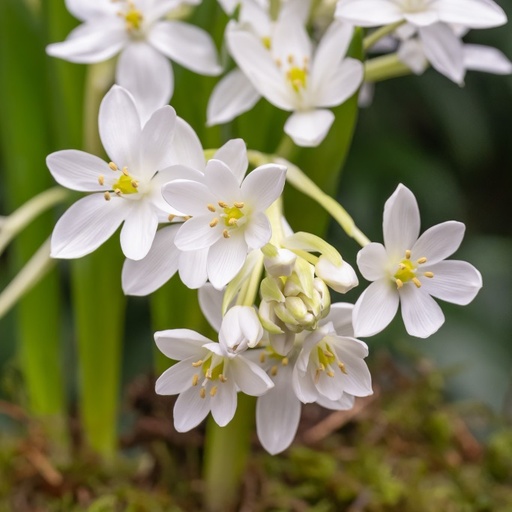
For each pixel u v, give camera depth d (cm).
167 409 41
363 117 79
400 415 45
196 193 29
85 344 41
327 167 35
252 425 39
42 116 40
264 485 41
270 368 32
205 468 41
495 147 90
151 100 36
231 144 30
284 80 34
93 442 42
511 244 77
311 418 44
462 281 31
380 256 30
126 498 40
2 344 64
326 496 41
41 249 39
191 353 30
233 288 30
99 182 31
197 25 37
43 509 41
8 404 44
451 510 41
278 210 31
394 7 34
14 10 39
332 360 30
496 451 43
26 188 41
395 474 43
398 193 30
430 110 86
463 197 92
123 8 37
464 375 67
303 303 30
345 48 34
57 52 36
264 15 36
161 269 31
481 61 38
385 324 30
